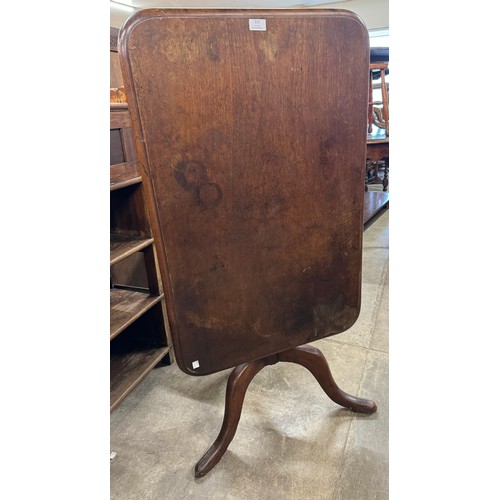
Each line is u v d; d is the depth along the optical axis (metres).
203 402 1.31
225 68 0.66
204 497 0.97
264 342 0.91
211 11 0.63
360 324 1.70
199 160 0.70
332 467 1.02
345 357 1.47
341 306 0.97
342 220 0.88
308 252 0.87
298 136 0.76
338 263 0.92
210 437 1.16
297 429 1.15
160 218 0.71
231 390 1.00
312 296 0.92
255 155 0.74
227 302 0.83
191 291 0.79
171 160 0.68
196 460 1.08
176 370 1.48
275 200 0.79
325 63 0.73
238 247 0.80
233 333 0.86
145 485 1.01
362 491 0.96
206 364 0.86
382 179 3.73
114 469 1.06
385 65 3.03
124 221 1.37
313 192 0.82
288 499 0.95
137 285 1.51
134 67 0.61
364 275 2.19
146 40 0.61
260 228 0.80
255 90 0.69
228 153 0.72
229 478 1.02
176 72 0.64
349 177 0.85
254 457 1.07
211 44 0.64
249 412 1.23
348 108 0.79
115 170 1.24
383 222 3.16
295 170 0.79
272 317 0.89
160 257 0.74
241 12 0.65
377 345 1.54
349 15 0.72
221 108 0.68
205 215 0.74
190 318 0.81
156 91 0.64
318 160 0.80
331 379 1.14
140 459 1.09
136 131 0.65
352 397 1.19
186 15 0.62
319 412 1.22
